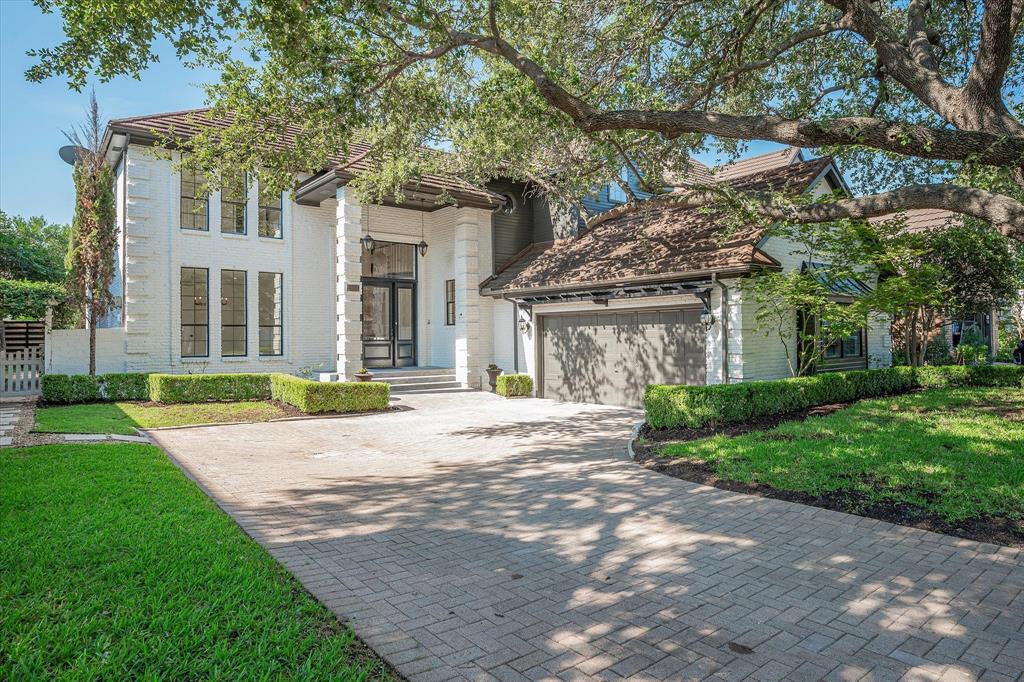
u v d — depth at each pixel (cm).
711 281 1294
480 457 933
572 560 498
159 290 1606
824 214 878
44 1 739
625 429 1188
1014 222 670
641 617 396
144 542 476
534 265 1812
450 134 1323
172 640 325
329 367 1866
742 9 1110
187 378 1444
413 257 2072
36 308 2091
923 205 761
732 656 347
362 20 831
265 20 775
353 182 1511
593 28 1141
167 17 769
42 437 930
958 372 1522
